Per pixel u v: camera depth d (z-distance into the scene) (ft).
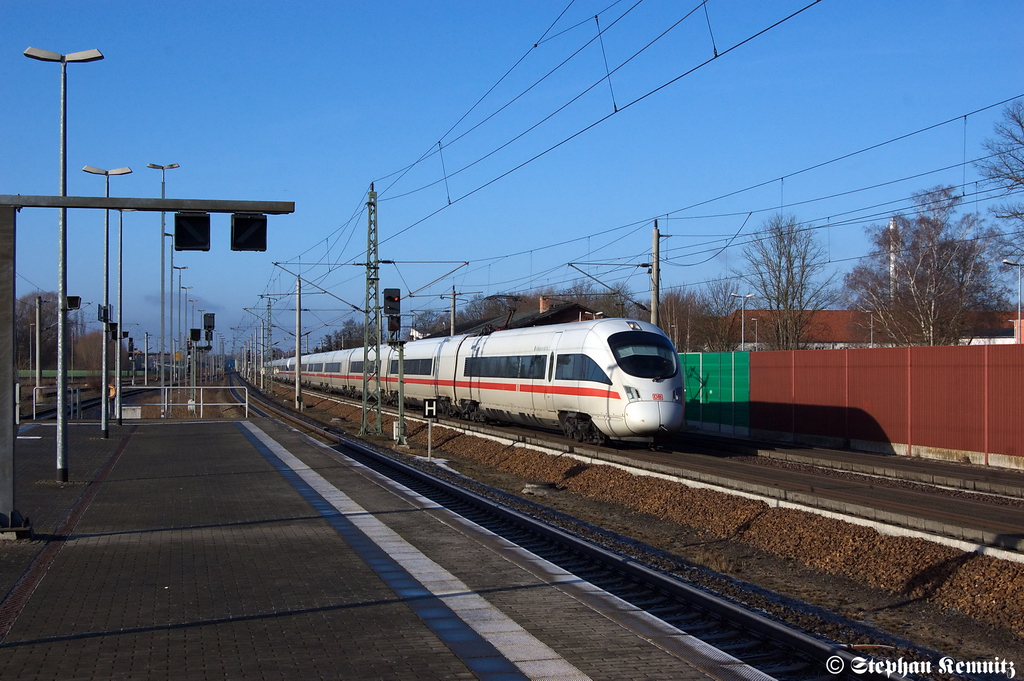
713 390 105.70
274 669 20.84
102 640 23.17
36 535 38.50
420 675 20.52
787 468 67.46
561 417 87.30
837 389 83.82
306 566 32.45
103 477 59.82
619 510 56.29
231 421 123.03
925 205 148.97
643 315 239.30
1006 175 107.55
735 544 44.96
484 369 106.83
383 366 157.07
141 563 32.94
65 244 58.54
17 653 22.02
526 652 22.30
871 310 162.61
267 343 263.49
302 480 58.08
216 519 42.98
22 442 87.92
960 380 70.08
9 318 37.96
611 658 21.89
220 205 40.37
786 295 170.19
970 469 65.00
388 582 29.94
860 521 41.55
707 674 20.76
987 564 33.45
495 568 32.14
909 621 31.53
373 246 109.60
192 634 23.75
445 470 74.90
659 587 30.99
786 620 29.04
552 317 179.73
